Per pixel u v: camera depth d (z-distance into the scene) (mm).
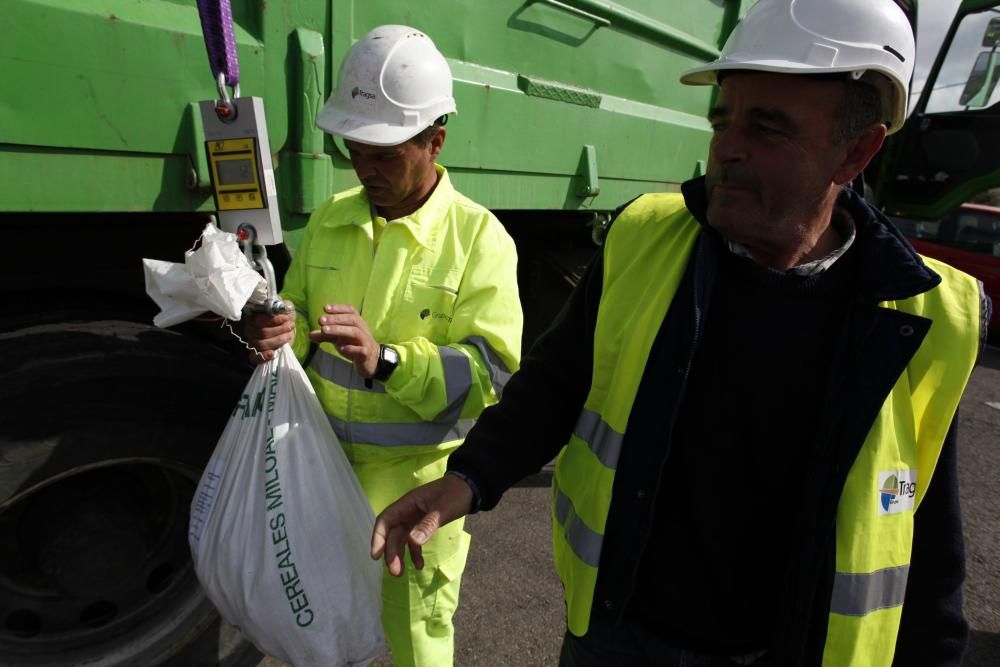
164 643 1617
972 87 4746
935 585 947
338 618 1287
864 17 798
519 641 2176
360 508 1353
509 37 1949
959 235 6988
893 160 5293
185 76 1224
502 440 1101
